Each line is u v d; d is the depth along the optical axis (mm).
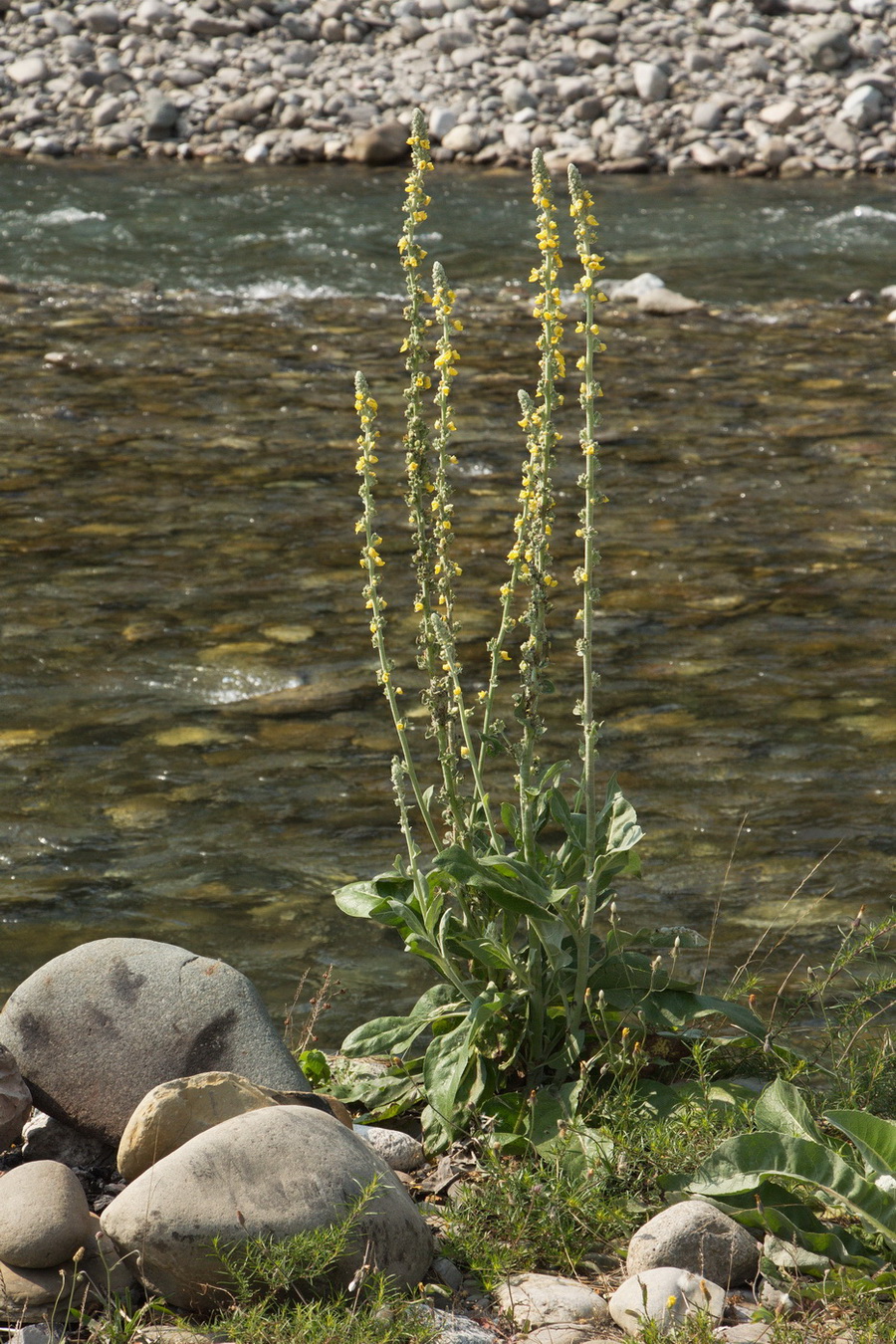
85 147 28734
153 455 12453
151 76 29656
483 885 4020
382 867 6371
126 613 9094
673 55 29531
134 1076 4008
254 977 5582
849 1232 3635
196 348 16328
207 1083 3758
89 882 6238
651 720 7777
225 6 30438
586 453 4027
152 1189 3398
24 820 6719
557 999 4379
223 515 11000
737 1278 3545
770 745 7492
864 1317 3314
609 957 4383
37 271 20188
